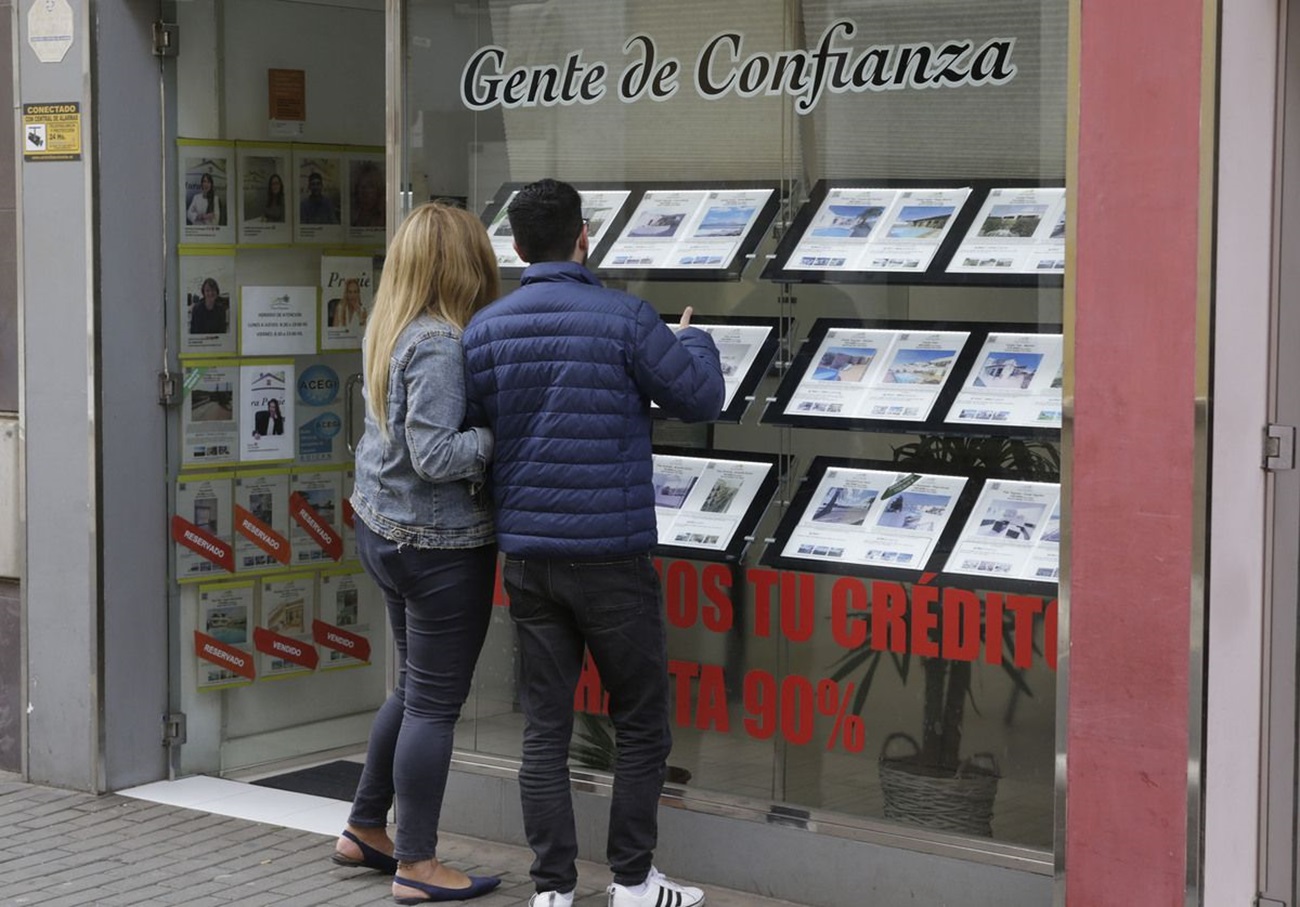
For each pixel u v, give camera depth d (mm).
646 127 5008
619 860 4457
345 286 6402
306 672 6406
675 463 4980
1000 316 4461
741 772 4828
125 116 5805
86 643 5840
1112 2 3885
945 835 4461
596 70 5066
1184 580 3881
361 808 4898
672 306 4980
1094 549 4004
